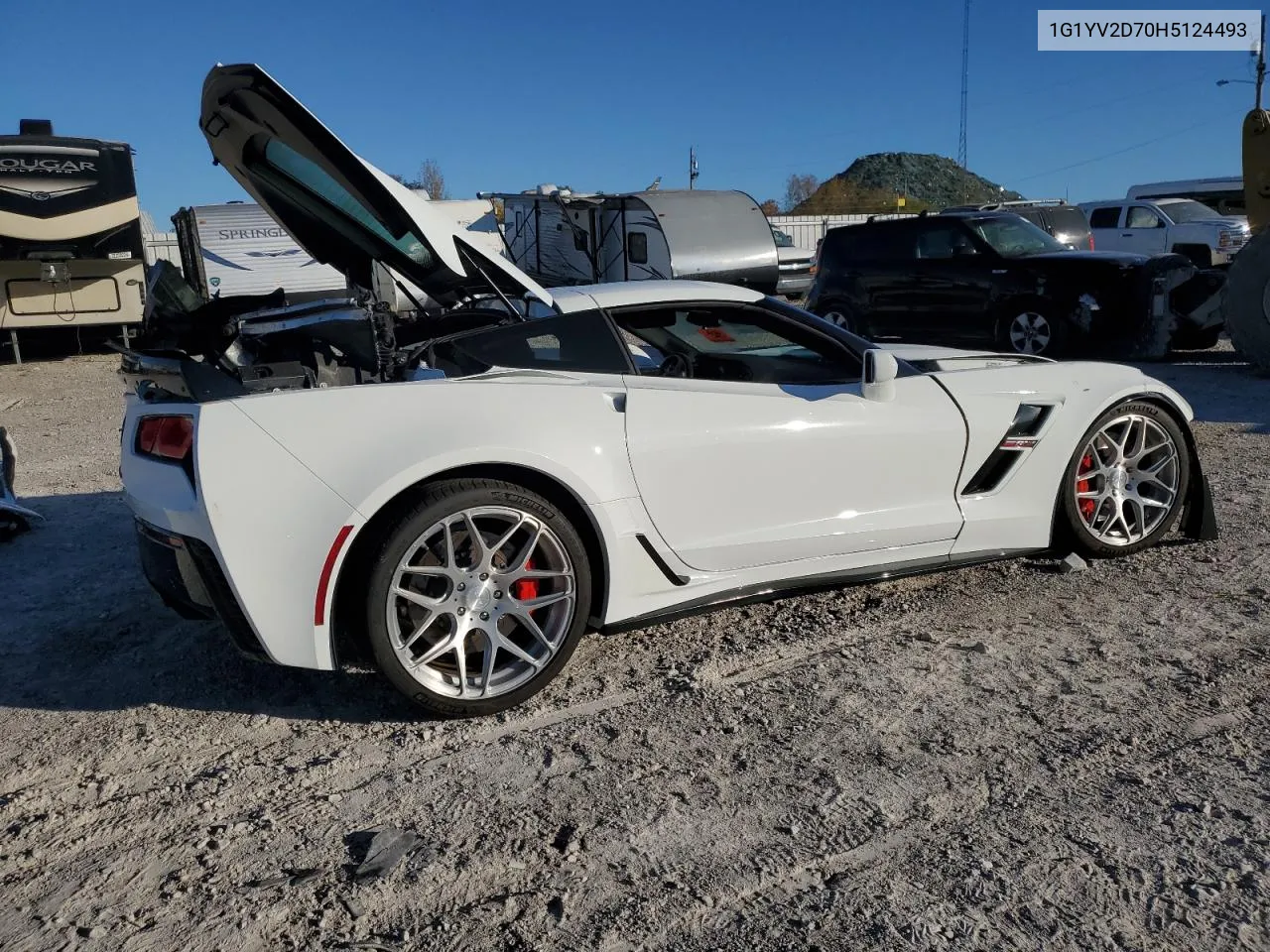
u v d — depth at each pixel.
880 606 3.94
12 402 11.06
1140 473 4.36
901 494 3.79
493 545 3.07
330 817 2.61
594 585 3.36
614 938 2.11
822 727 2.99
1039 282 10.63
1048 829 2.44
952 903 2.18
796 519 3.60
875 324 12.39
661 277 18.91
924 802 2.57
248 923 2.20
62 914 2.25
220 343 3.54
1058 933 2.08
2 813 2.68
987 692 3.17
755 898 2.22
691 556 3.42
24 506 5.64
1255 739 2.82
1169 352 10.79
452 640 3.04
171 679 3.51
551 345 3.48
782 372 3.88
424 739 3.01
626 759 2.85
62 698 3.39
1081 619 3.73
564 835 2.49
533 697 3.27
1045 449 4.05
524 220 23.06
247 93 2.87
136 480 3.19
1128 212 19.59
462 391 3.14
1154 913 2.12
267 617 2.89
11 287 13.60
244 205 17.64
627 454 3.27
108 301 14.14
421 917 2.20
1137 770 2.69
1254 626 3.60
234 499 2.86
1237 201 21.83
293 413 2.94
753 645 3.62
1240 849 2.33
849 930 2.11
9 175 13.15
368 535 2.97
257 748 3.00
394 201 3.14
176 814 2.65
